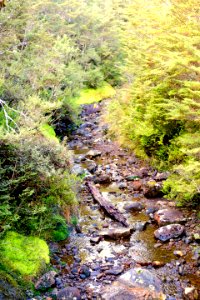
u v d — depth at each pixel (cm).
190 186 584
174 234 548
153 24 828
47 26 1276
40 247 486
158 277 457
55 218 533
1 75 732
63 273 469
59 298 419
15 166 480
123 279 441
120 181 775
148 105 881
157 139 852
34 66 860
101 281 452
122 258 504
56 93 922
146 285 429
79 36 1759
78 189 705
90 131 1176
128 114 999
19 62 843
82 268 474
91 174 814
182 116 611
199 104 560
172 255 506
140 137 906
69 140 1092
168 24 744
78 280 455
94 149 997
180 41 661
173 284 443
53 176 546
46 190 542
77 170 802
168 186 686
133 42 1050
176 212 618
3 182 475
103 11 2017
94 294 426
